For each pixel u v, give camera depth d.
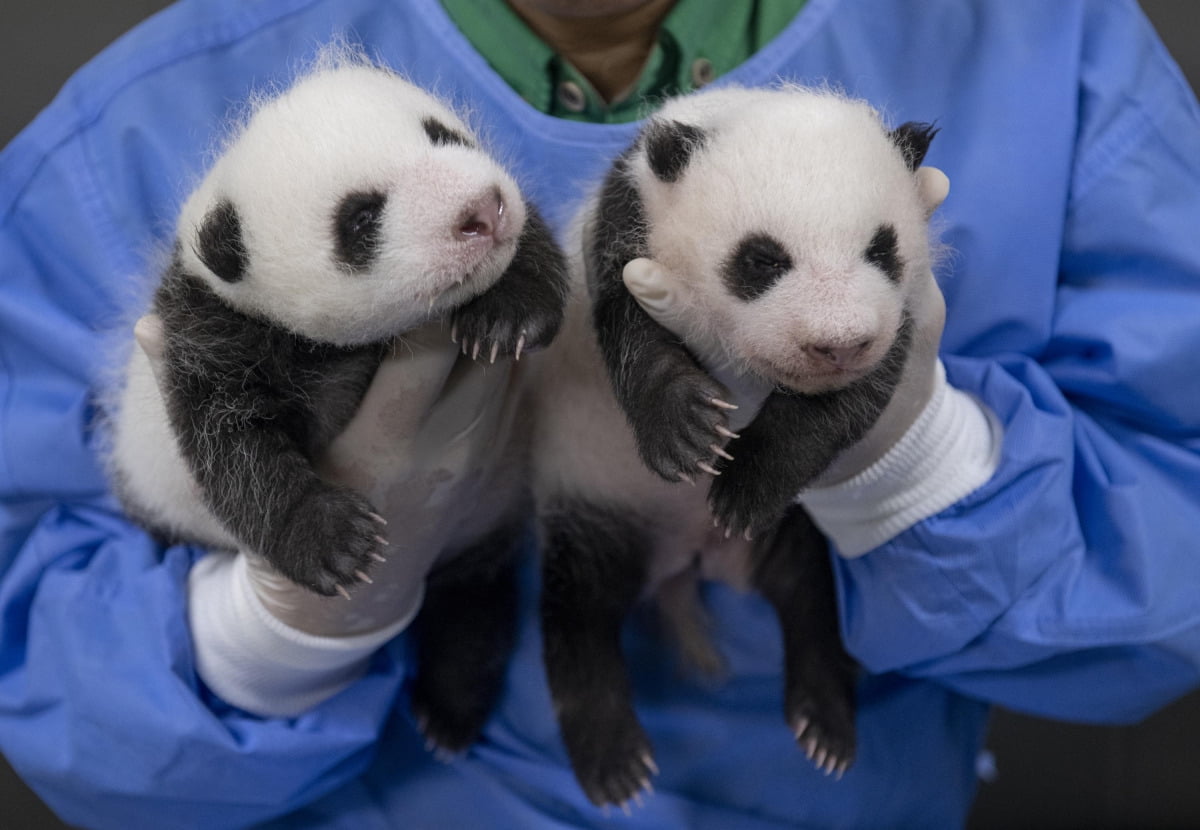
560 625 1.89
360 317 1.45
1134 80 1.92
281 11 2.12
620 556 1.88
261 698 1.77
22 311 2.05
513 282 1.49
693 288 1.53
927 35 1.96
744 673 1.96
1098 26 1.97
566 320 1.70
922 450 1.65
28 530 2.05
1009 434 1.71
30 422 1.99
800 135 1.49
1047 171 1.88
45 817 3.05
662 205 1.58
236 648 1.73
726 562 1.91
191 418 1.57
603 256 1.66
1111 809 3.24
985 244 1.87
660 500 1.80
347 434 1.57
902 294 1.49
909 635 1.73
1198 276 1.83
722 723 1.93
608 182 1.72
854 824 1.95
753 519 1.49
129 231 2.07
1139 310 1.82
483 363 1.58
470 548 1.92
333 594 1.44
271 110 1.53
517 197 1.47
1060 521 1.67
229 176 1.49
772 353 1.45
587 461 1.79
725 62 1.96
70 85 2.17
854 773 1.93
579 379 1.75
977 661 1.75
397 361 1.51
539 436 1.86
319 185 1.41
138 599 1.80
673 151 1.56
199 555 1.93
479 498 1.83
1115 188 1.87
